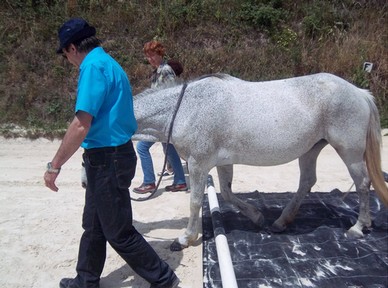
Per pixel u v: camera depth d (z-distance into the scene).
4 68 9.42
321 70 9.66
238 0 10.53
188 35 10.05
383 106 9.16
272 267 3.62
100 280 3.54
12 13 10.21
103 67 2.89
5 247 4.04
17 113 8.69
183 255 3.91
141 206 5.02
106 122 2.93
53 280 3.54
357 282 3.40
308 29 10.32
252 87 3.91
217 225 3.88
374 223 4.38
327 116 3.87
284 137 3.79
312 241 4.04
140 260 3.17
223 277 3.06
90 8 10.38
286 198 5.08
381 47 9.89
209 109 3.73
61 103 8.85
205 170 3.84
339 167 6.67
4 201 5.18
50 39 9.84
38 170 6.55
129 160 3.03
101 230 3.17
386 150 7.44
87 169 3.02
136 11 10.35
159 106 3.82
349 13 10.72
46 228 4.43
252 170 6.46
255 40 10.12
